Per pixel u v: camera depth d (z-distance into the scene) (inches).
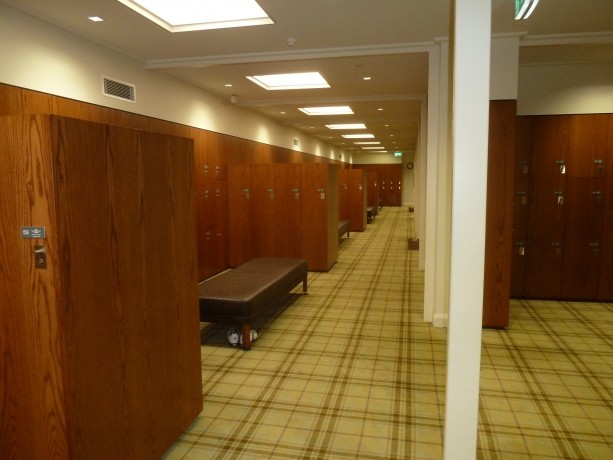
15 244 67.1
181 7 145.6
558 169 209.8
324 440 102.9
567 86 205.0
